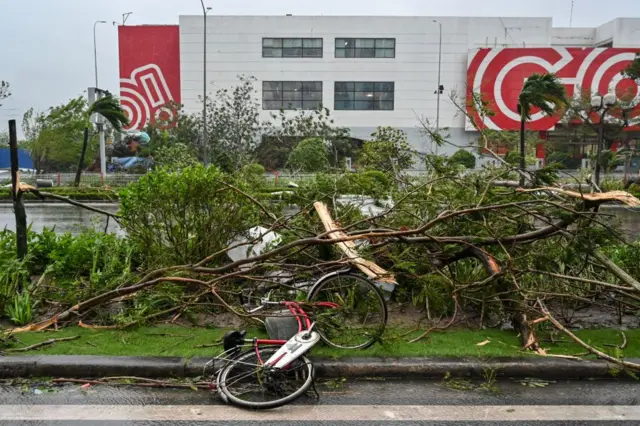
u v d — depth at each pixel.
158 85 45.59
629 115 39.97
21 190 5.94
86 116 25.17
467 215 5.47
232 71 44.62
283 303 4.60
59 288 5.82
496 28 44.22
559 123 42.28
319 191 6.61
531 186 5.87
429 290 5.30
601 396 3.90
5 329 4.91
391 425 3.41
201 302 5.42
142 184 5.85
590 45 50.34
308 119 36.81
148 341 4.64
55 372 4.13
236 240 6.14
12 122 5.83
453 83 44.28
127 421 3.44
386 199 6.71
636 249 5.93
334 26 43.97
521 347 4.61
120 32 45.19
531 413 3.60
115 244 6.51
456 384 4.08
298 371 3.96
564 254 5.07
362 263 4.85
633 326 5.29
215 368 4.10
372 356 4.37
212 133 37.19
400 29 43.97
